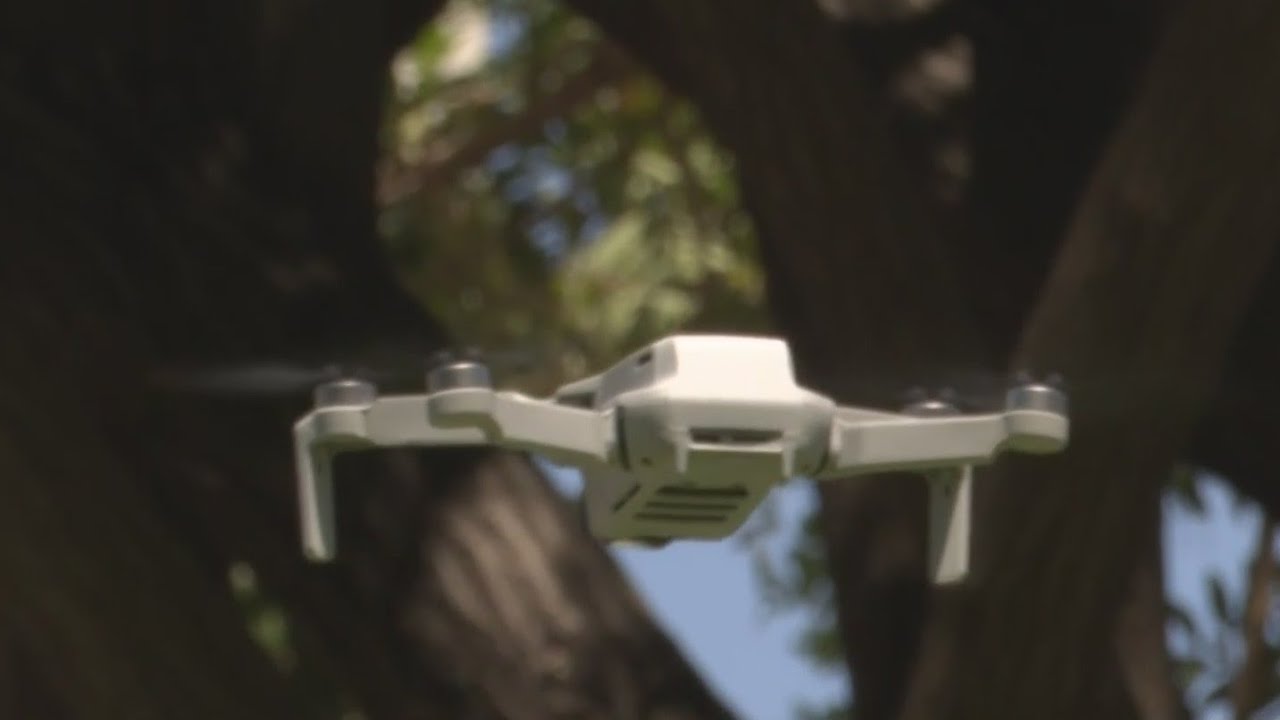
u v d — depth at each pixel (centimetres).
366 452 695
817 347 702
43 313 671
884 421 297
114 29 714
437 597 688
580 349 1194
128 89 716
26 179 683
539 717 676
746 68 676
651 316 1205
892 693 705
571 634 688
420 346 715
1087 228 609
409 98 1220
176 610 679
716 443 287
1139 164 603
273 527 689
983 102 823
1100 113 820
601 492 305
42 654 684
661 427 286
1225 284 605
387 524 693
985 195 809
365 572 691
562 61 1212
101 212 694
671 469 287
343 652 698
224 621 690
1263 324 765
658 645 698
